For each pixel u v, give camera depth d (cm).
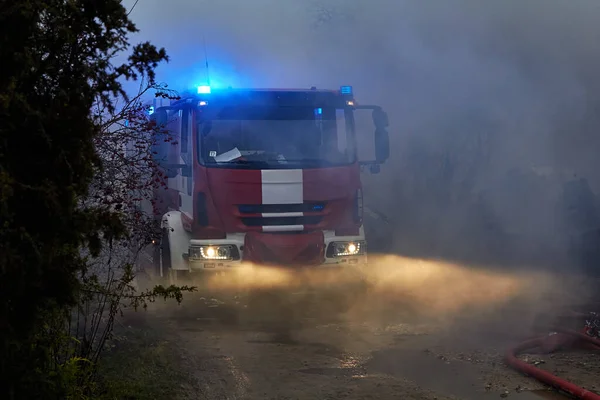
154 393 496
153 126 568
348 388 535
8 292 271
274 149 901
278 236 874
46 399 302
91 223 297
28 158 284
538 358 608
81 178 299
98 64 321
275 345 671
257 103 907
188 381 536
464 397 514
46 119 285
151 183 587
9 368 288
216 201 876
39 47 306
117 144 542
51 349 380
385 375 569
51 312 342
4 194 255
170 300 871
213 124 891
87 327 616
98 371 504
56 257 300
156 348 597
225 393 523
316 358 624
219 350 650
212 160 885
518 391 525
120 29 317
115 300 510
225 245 874
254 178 880
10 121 276
